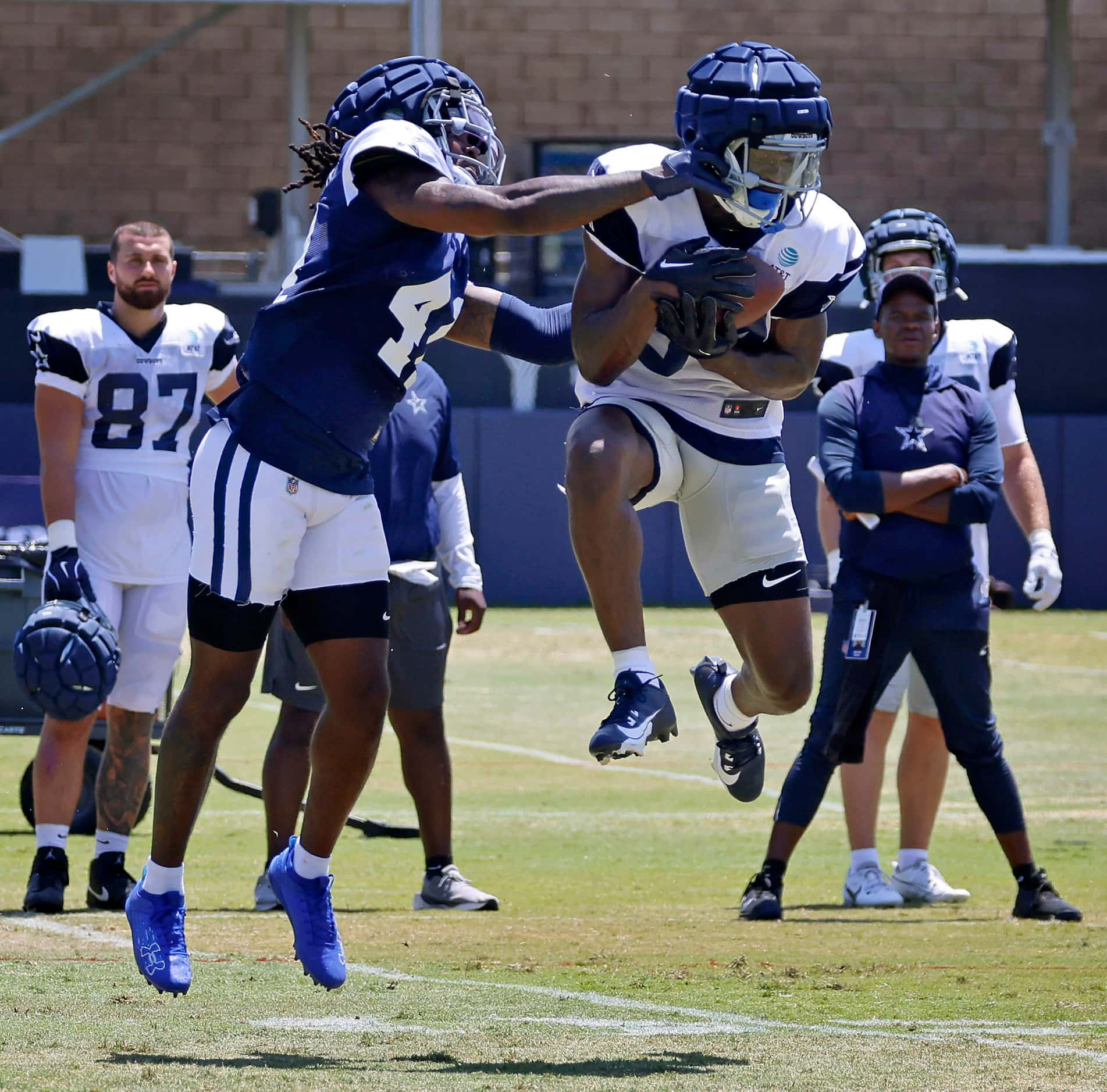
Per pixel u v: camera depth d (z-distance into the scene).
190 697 13.17
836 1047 12.56
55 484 19.61
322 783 13.18
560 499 65.69
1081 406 66.19
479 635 56.06
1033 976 15.82
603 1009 14.17
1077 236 86.00
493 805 29.80
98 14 83.06
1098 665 51.09
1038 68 85.69
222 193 83.88
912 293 20.53
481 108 13.57
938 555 19.77
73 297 63.38
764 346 14.71
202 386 20.67
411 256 12.69
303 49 78.00
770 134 13.38
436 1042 12.66
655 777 33.38
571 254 67.06
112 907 20.03
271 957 16.56
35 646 18.17
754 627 14.96
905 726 41.16
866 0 85.31
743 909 19.62
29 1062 11.72
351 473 13.03
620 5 84.81
